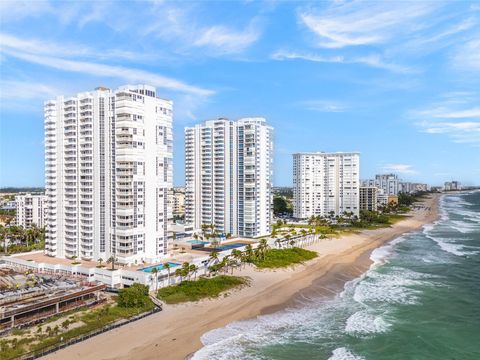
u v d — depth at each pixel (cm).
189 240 15525
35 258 12669
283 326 7875
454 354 6688
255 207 16675
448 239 19625
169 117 12538
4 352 6212
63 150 12631
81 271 10900
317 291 10269
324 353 6712
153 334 7369
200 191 17800
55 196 12875
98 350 6631
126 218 11200
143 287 9075
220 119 17550
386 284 10988
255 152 16625
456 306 9100
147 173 11788
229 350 6781
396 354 6675
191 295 9600
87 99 12075
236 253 12325
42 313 8006
